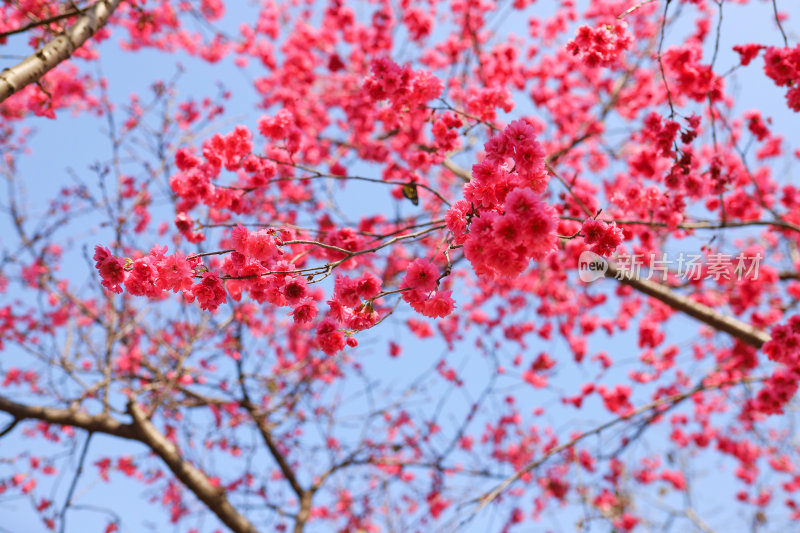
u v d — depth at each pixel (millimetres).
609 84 8398
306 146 7949
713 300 7758
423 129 6484
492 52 7840
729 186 4398
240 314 6797
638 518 7930
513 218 2238
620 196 4629
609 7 8375
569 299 9008
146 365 7570
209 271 2680
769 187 7820
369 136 8148
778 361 4133
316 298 3625
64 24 3615
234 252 2688
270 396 8258
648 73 7875
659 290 5586
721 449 9031
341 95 8969
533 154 2475
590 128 8016
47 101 3898
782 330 4070
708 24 8055
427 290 2672
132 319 6816
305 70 9023
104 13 3469
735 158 7195
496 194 2557
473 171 2557
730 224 4477
